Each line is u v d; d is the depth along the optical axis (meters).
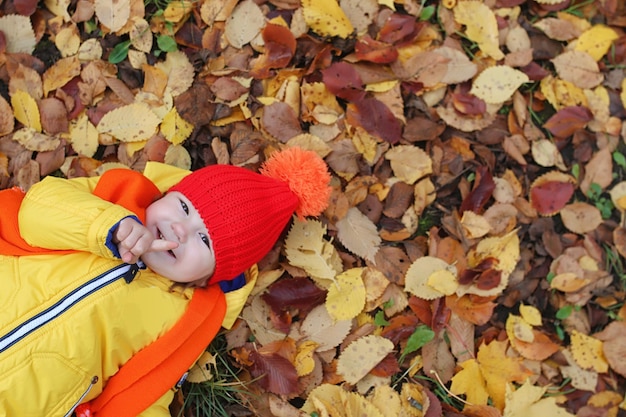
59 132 1.67
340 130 1.76
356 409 1.63
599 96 1.90
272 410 1.63
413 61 1.80
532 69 1.87
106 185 1.47
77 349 1.34
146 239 1.31
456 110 1.83
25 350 1.30
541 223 1.84
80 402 1.39
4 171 1.62
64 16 1.70
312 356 1.66
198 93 1.71
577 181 1.88
